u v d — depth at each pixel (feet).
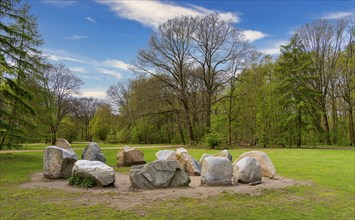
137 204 21.76
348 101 125.18
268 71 114.83
